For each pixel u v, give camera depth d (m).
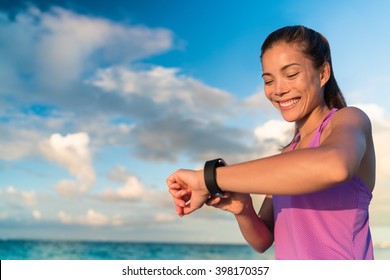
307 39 1.81
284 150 2.09
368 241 1.75
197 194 1.61
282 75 1.81
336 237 1.69
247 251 28.14
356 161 1.35
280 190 1.36
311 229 1.72
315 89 1.83
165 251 28.42
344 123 1.57
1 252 26.16
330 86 1.97
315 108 1.90
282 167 1.35
